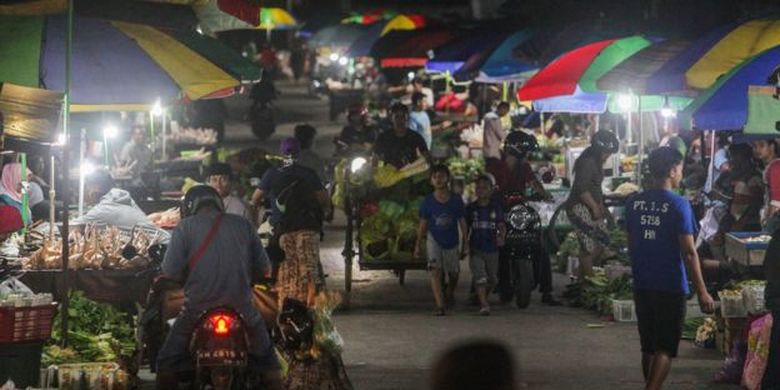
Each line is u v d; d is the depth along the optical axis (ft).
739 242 56.95
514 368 21.50
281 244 61.77
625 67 75.05
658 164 47.19
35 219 67.77
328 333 47.14
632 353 60.03
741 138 61.98
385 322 68.64
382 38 152.87
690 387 52.65
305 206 61.93
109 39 55.62
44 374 46.98
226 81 55.16
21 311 44.65
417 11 216.54
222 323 41.19
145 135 104.53
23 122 49.01
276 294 49.85
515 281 72.90
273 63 266.16
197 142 118.32
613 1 110.32
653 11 103.86
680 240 46.55
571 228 92.53
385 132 78.64
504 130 120.78
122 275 53.26
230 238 43.06
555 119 122.01
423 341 63.41
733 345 53.78
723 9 93.40
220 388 41.39
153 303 49.57
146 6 63.26
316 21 235.61
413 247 74.08
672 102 88.43
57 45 54.34
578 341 63.00
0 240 55.57
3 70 52.95
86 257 53.16
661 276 46.78
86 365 47.83
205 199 44.29
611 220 77.71
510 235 71.87
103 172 69.77
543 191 74.54
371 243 73.97
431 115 146.82
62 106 49.60
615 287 70.03
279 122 219.00
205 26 72.90
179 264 42.96
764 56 59.77
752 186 66.18
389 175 74.74
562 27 113.09
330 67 276.00
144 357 55.36
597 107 91.66
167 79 53.88
